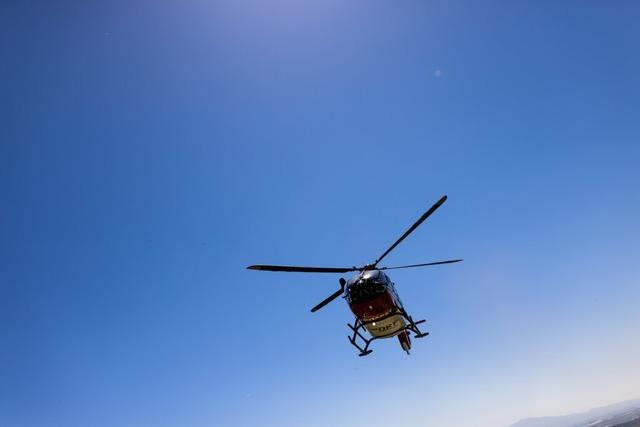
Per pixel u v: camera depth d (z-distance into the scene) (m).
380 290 14.84
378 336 15.55
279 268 16.33
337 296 17.22
